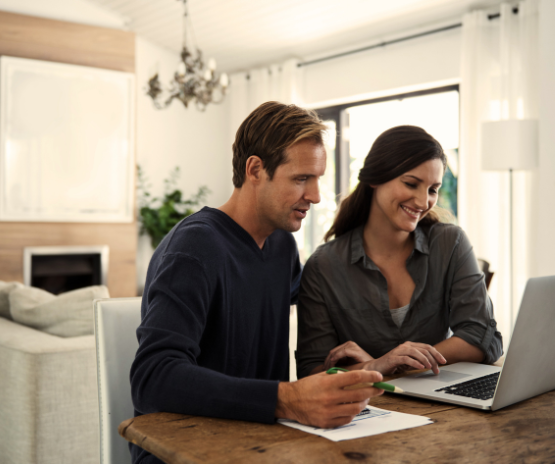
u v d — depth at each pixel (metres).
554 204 3.53
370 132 5.55
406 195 1.37
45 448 1.88
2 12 5.03
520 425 0.86
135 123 5.79
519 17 4.01
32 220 5.15
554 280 0.95
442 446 0.76
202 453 0.72
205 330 1.08
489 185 4.27
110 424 1.20
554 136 3.53
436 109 4.99
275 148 1.08
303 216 1.13
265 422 0.85
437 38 4.68
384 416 0.90
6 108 5.03
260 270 1.18
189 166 6.63
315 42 5.48
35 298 2.32
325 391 0.82
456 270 1.47
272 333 1.22
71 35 5.33
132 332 1.25
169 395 0.88
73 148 5.33
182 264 1.01
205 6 5.19
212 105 6.78
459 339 1.36
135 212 5.64
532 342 0.94
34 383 1.85
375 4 4.57
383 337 1.42
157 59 6.30
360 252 1.44
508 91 4.10
